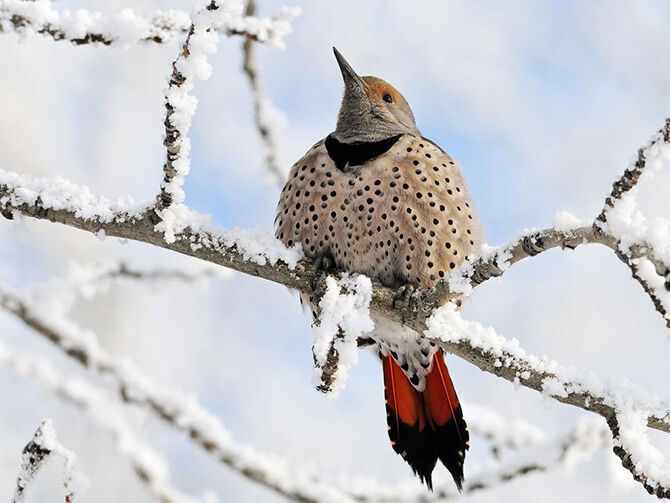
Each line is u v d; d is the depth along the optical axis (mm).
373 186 10406
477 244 10719
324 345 8102
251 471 11055
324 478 11219
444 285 8430
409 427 10352
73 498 7406
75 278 11766
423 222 10438
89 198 8266
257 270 8719
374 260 10500
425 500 11062
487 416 11812
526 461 11086
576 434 11156
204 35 7223
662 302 6926
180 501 11062
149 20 8641
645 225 6949
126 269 12023
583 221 7328
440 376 10297
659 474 7594
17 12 8453
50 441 7434
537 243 7539
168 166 7891
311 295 8922
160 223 8227
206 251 8492
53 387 11195
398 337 10203
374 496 11109
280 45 9391
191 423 11203
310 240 10586
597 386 7934
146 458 11062
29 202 8211
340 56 11766
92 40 8594
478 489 11102
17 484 7406
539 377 8141
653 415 7785
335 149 10617
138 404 11227
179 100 7477
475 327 8406
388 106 11562
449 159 10758
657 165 6789
